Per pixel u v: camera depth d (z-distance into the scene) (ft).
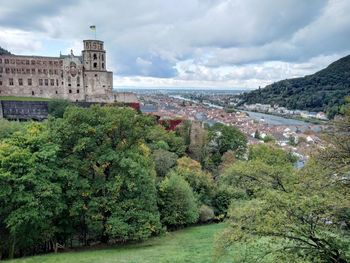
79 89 377.91
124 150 115.44
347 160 55.72
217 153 276.41
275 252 57.21
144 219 109.40
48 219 100.83
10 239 99.25
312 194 56.18
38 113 302.66
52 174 101.71
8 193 90.02
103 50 386.93
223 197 180.24
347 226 54.34
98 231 109.91
